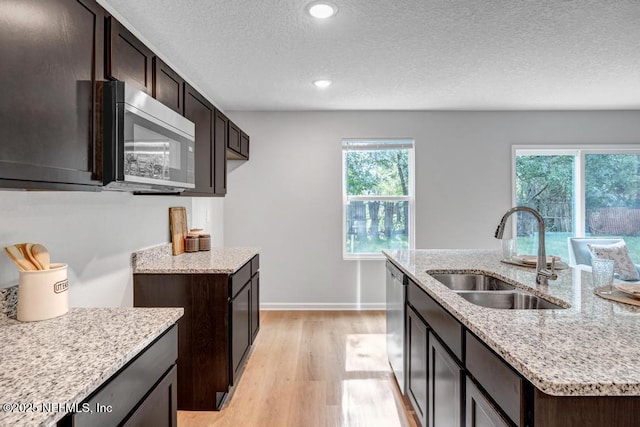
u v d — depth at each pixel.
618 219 4.39
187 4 1.99
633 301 1.40
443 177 4.35
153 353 1.23
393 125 4.32
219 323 2.27
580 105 4.12
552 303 1.51
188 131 2.02
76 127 1.21
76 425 0.83
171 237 2.84
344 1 1.97
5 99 0.94
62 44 1.14
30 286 1.31
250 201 4.33
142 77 1.69
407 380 2.21
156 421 1.24
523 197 4.46
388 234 4.45
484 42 2.49
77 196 1.78
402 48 2.58
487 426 1.11
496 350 1.01
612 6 2.04
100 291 1.96
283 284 4.35
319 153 4.32
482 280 2.16
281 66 2.92
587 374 0.83
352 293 4.36
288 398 2.37
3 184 0.95
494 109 4.26
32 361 0.99
